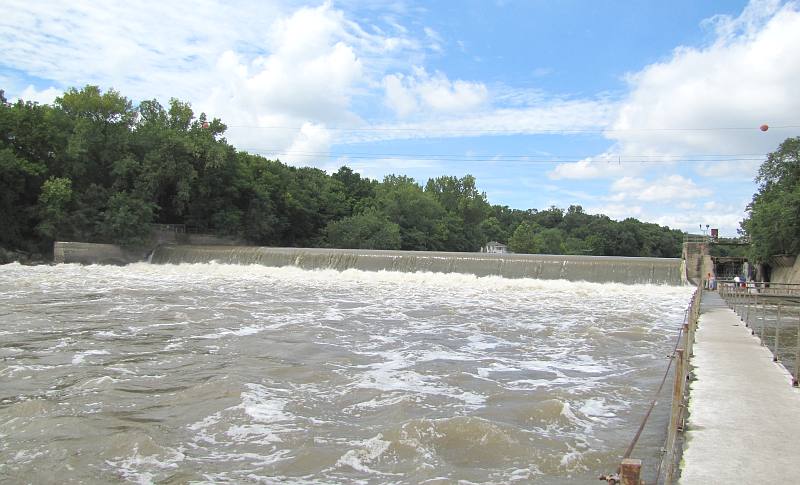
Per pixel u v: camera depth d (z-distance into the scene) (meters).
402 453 10.20
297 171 93.75
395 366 16.77
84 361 16.91
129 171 60.19
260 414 12.30
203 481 9.19
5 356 17.44
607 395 14.03
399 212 96.88
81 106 63.06
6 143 54.78
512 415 12.27
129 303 29.12
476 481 9.07
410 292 35.66
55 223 53.19
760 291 42.97
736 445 8.77
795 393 11.77
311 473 9.48
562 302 31.69
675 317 26.66
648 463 9.64
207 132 68.50
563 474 9.36
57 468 9.66
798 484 7.34
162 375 15.40
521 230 135.12
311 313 26.81
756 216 54.34
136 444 10.52
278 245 77.94
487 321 25.17
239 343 19.58
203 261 52.12
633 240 156.50
